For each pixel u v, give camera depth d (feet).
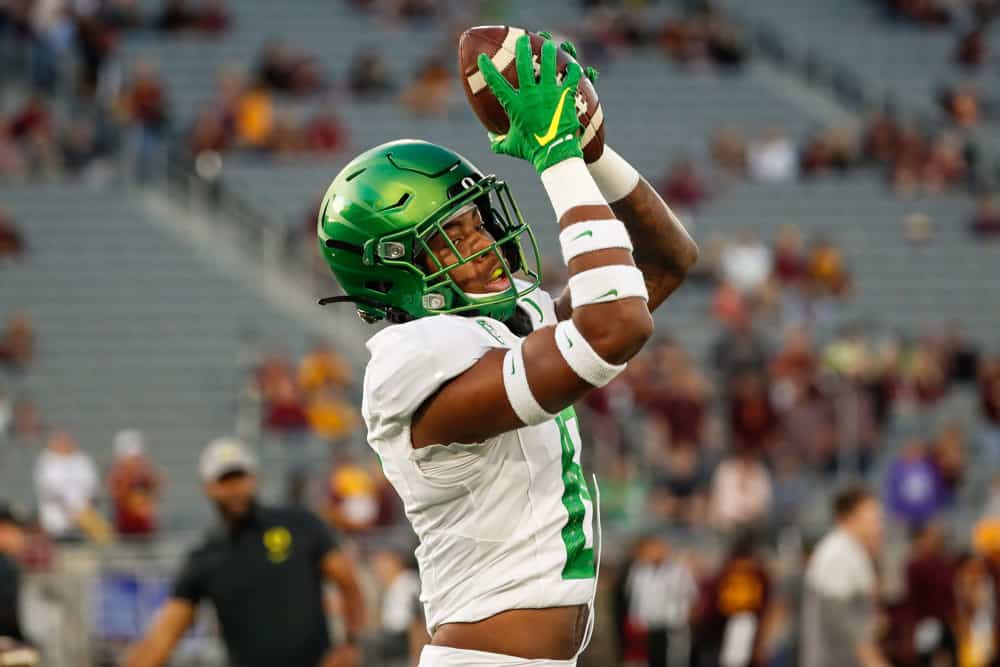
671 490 125.39
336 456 117.70
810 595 76.84
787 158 192.03
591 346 26.09
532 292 32.04
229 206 171.32
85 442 140.26
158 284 159.12
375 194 29.45
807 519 128.77
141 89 173.88
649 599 94.17
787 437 135.23
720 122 201.05
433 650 29.25
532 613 28.76
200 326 154.61
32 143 171.83
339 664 62.44
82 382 146.30
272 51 189.98
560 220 26.96
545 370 26.32
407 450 28.48
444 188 29.50
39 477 120.98
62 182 169.78
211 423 143.13
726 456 130.93
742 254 166.71
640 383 139.23
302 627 61.77
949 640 92.02
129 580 95.86
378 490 114.83
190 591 62.13
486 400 26.86
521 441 28.68
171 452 140.05
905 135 197.77
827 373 144.87
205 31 198.59
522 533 28.73
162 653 61.93
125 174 174.09
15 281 156.97
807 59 215.51
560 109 27.25
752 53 217.77
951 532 126.31
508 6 213.25
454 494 28.71
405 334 28.04
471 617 28.78
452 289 29.58
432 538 29.43
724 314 159.63
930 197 189.98
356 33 204.54
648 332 26.27
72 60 184.65
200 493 136.26
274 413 134.82
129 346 151.02
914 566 92.48
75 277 158.61
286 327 155.84
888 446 147.54
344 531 113.29
